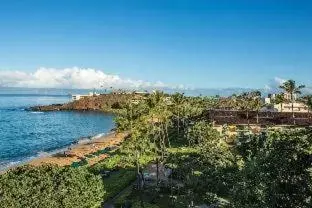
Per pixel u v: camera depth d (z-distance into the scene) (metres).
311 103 74.44
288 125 136.12
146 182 82.75
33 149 153.62
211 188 62.28
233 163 67.94
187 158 86.62
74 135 199.25
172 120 175.00
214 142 106.38
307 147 38.19
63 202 50.84
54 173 54.81
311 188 34.25
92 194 56.56
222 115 146.00
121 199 73.56
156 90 97.69
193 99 190.75
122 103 86.00
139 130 82.62
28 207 48.00
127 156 99.12
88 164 110.88
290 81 159.88
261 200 36.38
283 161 37.72
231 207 41.94
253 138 75.12
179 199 65.69
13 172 54.09
